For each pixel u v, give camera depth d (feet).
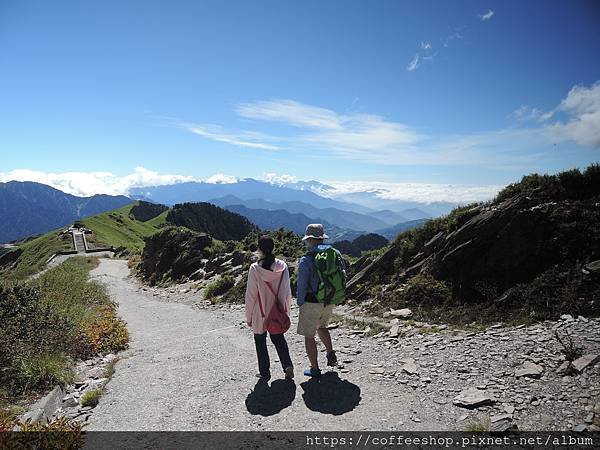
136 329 43.91
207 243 95.45
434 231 43.70
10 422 18.08
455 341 26.14
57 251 250.98
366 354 26.84
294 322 40.63
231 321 44.91
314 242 22.72
